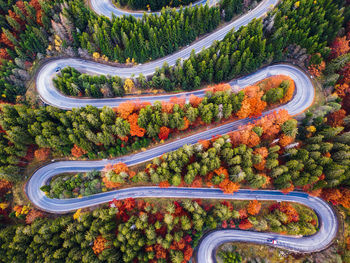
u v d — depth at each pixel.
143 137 89.00
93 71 108.38
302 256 77.06
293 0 99.38
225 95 82.94
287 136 81.12
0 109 89.62
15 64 103.38
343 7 96.56
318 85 97.50
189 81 100.12
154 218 82.19
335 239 78.06
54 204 87.88
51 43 105.62
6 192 87.94
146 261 72.06
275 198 85.25
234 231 83.06
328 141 83.00
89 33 105.12
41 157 89.19
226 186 79.81
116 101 102.69
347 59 90.06
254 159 77.00
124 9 117.62
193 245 79.12
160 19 99.25
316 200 83.75
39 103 100.19
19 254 72.56
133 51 103.38
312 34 99.56
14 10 97.81
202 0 117.56
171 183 81.81
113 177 79.06
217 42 96.69
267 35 101.06
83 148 84.81
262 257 78.31
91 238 72.88
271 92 89.00
